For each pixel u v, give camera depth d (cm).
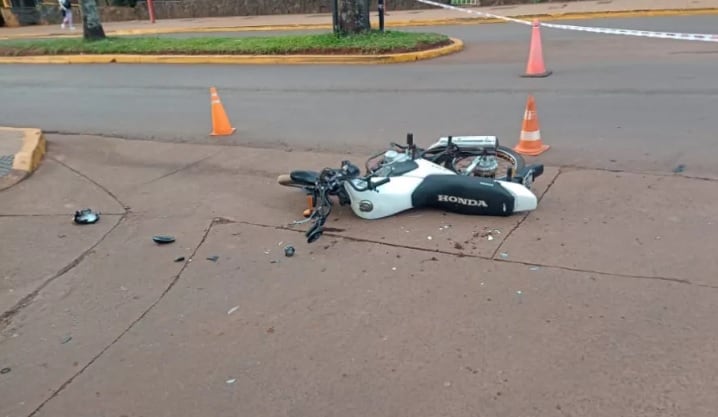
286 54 1460
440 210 515
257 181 640
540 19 1836
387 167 537
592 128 724
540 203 519
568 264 413
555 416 283
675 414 278
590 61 1121
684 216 472
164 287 429
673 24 1498
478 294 386
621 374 306
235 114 959
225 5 2739
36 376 343
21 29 2920
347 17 1476
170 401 315
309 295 402
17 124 997
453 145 561
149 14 2822
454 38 1563
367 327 362
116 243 505
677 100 808
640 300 365
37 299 424
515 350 330
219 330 373
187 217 550
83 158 769
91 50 1733
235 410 305
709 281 380
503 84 1003
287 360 339
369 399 304
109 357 356
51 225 548
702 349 319
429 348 338
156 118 976
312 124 860
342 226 504
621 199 514
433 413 291
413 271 421
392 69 1239
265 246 480
